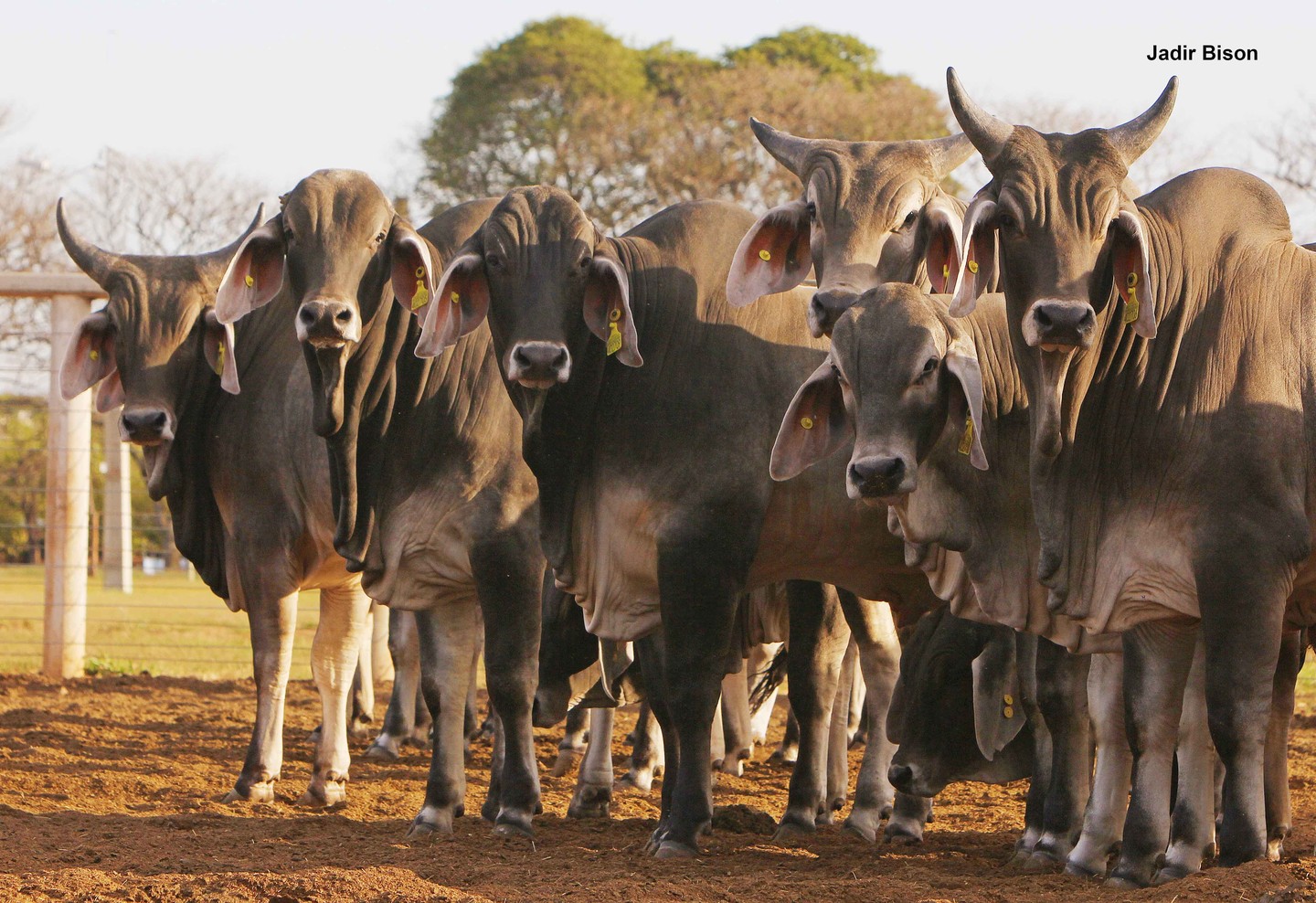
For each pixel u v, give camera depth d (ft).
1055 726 28.84
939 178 31.68
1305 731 50.49
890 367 26.30
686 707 29.76
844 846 31.27
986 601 28.89
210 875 25.62
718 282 31.45
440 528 33.24
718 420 30.27
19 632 87.92
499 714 32.68
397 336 33.53
